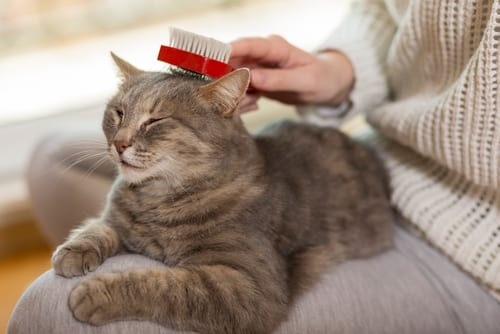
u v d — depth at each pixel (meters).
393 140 1.33
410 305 0.99
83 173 1.57
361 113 1.41
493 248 1.00
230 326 0.90
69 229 1.62
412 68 1.20
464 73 0.94
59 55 2.46
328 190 1.22
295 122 1.39
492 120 0.92
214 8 2.54
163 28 2.49
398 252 1.17
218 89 1.07
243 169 1.09
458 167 1.02
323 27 2.60
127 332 0.84
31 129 2.39
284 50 1.16
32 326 0.81
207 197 1.05
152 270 0.90
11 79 2.43
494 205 1.02
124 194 1.10
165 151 1.07
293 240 1.13
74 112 2.42
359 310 0.97
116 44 2.46
